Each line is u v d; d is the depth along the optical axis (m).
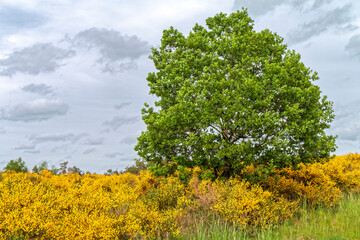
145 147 13.59
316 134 12.30
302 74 12.59
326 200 11.45
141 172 16.48
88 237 6.75
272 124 11.13
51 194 9.57
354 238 7.79
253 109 11.86
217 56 13.02
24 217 7.15
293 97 12.25
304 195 11.80
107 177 16.78
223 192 10.39
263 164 12.44
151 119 12.74
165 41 14.36
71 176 18.83
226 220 8.96
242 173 12.83
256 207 9.26
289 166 13.12
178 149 13.20
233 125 11.42
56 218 7.91
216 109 11.81
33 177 15.99
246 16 14.50
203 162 12.43
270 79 12.34
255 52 13.16
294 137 12.14
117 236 7.21
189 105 11.82
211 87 11.84
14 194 8.84
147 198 11.28
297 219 10.10
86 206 8.57
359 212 10.04
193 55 13.48
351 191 13.39
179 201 10.09
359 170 15.38
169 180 12.94
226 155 11.62
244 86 11.46
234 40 12.98
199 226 8.63
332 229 8.71
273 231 8.91
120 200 9.55
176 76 13.25
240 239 8.21
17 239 6.81
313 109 12.19
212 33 14.58
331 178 13.82
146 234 7.96
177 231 7.77
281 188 12.42
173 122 11.85
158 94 13.61
